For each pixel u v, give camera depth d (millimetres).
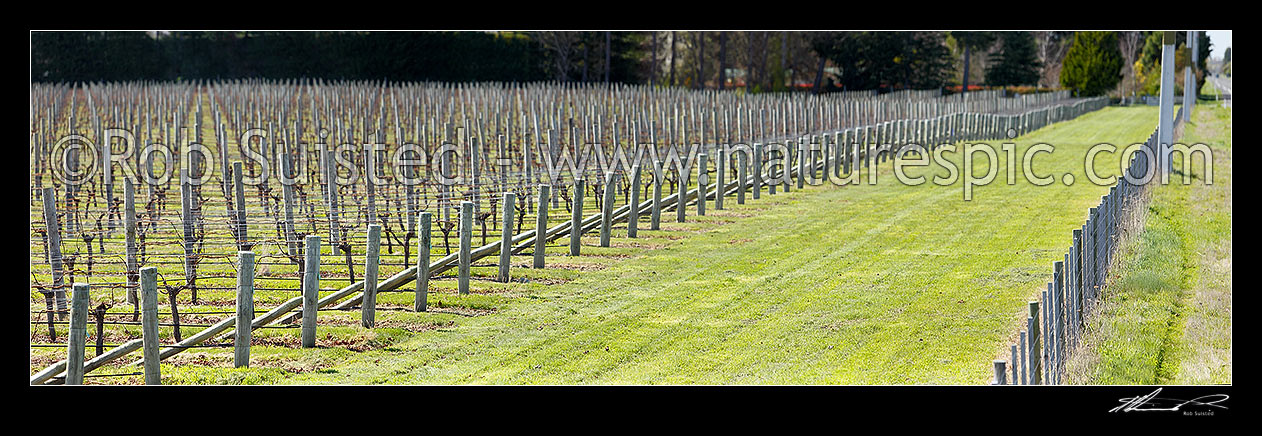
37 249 20859
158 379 13586
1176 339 16734
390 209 26797
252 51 93750
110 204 24516
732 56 121312
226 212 23172
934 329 16562
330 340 15781
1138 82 123750
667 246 23750
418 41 95688
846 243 24297
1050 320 13562
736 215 28375
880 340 16016
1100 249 18781
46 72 84188
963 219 27875
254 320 16125
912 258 22438
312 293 15328
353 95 65500
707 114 52938
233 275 19328
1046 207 30031
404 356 15203
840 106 60344
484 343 15883
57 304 16922
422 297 17328
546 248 23125
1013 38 114750
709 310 17891
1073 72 109312
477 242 23156
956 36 114125
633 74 109625
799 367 14773
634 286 19688
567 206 27406
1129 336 16422
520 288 19250
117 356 14547
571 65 105875
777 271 21094
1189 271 21688
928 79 114312
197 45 92312
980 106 74250
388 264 19484
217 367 14477
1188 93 73188
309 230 24453
